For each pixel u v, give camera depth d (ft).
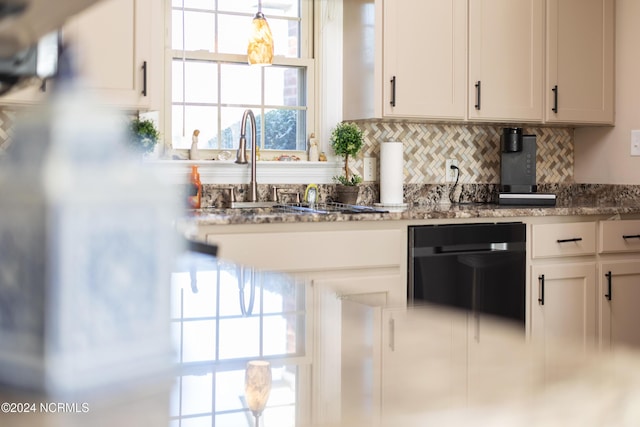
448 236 11.35
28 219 1.65
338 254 10.71
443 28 12.63
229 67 12.67
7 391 1.68
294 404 1.65
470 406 1.60
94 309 1.70
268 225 10.26
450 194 14.07
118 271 1.74
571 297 12.43
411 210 11.75
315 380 1.87
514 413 1.55
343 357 2.14
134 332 1.77
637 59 13.92
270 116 12.98
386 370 1.97
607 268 12.73
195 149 12.19
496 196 14.39
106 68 10.51
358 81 12.75
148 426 1.49
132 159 1.78
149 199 1.76
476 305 11.55
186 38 12.37
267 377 1.92
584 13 13.91
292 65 13.04
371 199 13.34
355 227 10.82
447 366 1.99
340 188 12.82
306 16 13.19
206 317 3.01
